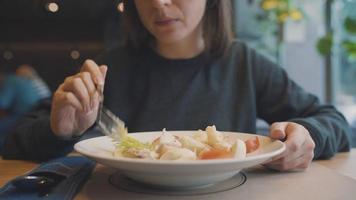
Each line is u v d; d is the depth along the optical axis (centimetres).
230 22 132
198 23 118
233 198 57
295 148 70
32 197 58
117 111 123
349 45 220
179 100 121
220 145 62
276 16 265
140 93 125
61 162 78
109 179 68
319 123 90
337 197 58
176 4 104
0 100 408
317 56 283
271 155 57
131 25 129
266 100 128
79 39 713
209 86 124
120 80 127
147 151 59
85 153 57
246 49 134
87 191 62
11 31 693
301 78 293
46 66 711
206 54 127
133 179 62
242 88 126
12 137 95
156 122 119
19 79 425
